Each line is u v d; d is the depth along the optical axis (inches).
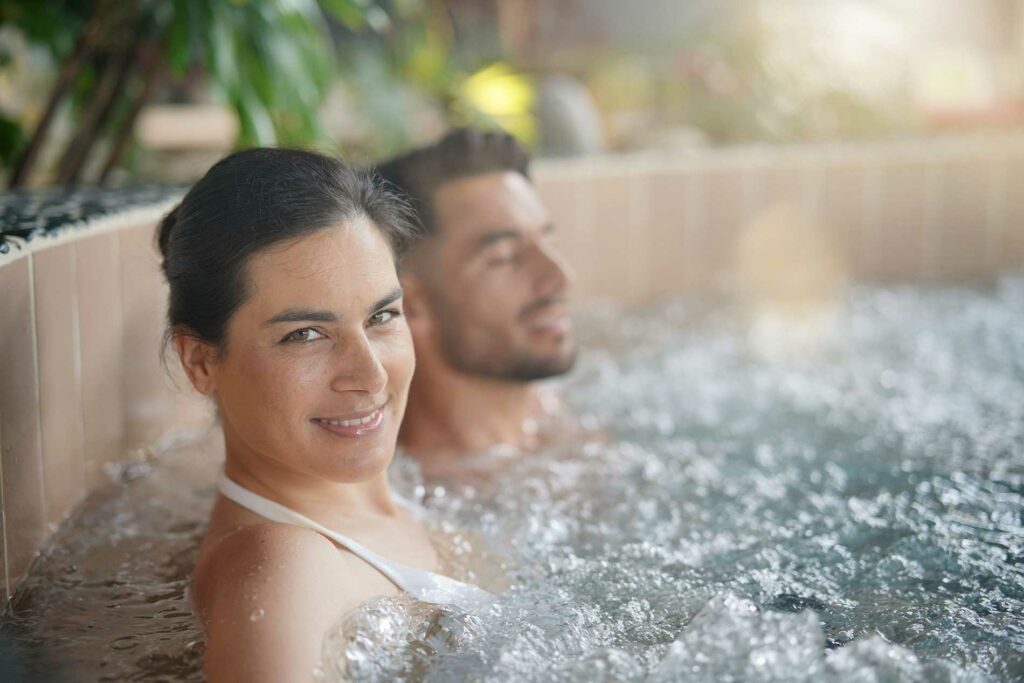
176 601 55.2
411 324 83.9
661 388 107.3
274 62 111.8
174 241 52.8
